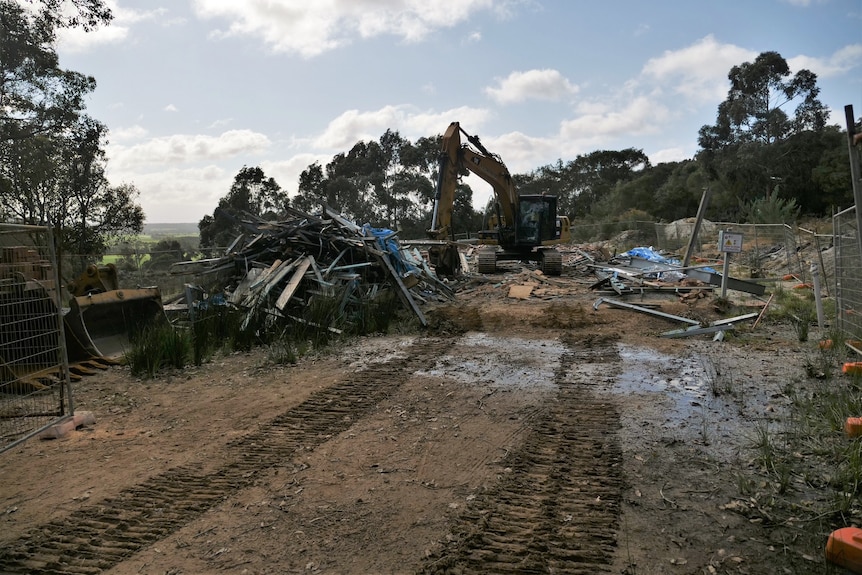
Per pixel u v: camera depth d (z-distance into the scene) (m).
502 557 3.41
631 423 5.57
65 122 19.73
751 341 8.85
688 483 4.28
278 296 10.25
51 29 17.55
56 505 4.15
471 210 46.03
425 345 9.11
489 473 4.54
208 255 19.16
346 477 4.52
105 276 9.21
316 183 45.81
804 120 36.06
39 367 6.95
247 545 3.59
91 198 22.38
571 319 10.89
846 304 8.36
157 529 3.80
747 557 3.34
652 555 3.39
